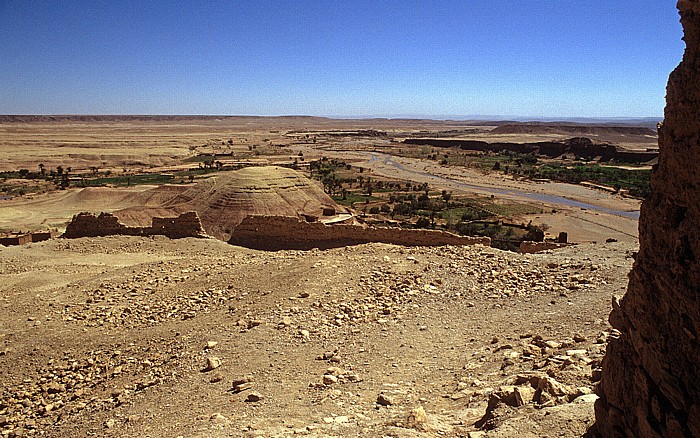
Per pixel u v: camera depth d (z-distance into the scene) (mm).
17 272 23016
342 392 9883
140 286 18859
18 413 11523
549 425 6836
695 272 4988
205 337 13531
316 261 19375
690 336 4996
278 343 12664
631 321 6246
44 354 13828
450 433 7480
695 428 4844
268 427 8359
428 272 17609
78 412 11203
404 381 10406
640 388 5699
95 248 27781
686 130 5285
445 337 12789
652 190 6113
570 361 9422
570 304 13570
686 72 5316
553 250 20641
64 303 17406
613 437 6141
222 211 57656
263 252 25734
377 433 7488
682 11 5512
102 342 14266
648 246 6020
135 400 11031
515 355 10547
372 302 15344
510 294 15148
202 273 20188
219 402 9906
